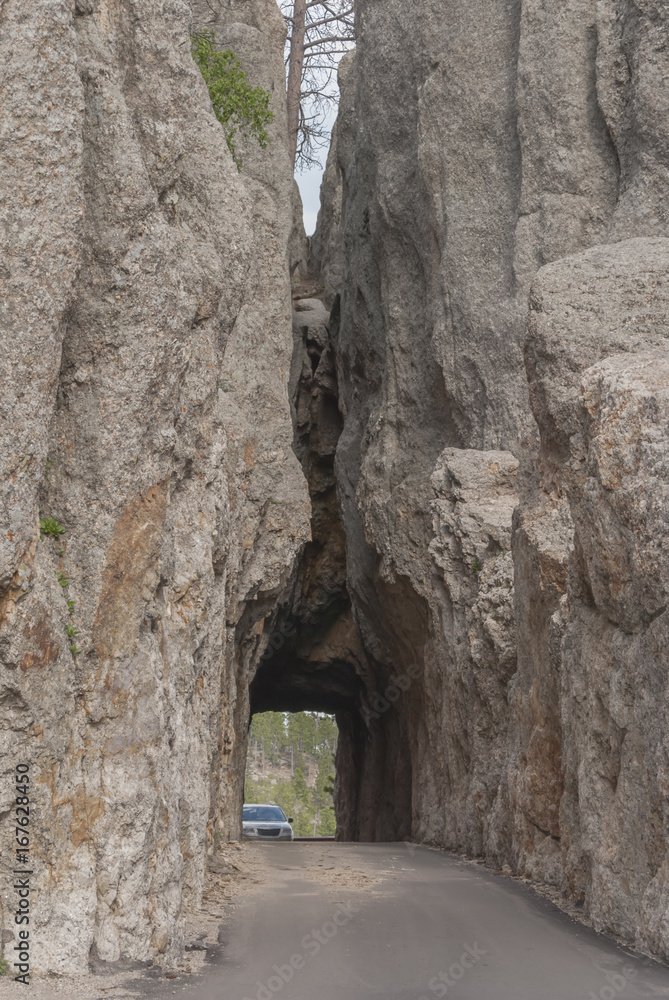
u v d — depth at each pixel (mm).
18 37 7121
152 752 7730
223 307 12258
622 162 18375
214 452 11641
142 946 7348
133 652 7855
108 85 8117
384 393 23828
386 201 23172
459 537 17641
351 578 26578
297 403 28938
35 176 7105
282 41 24609
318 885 11703
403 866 14289
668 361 9430
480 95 20875
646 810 8508
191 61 10312
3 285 6934
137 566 8016
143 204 8164
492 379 19797
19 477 6891
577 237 18828
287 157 23344
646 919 8180
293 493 20031
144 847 7508
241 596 18578
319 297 31656
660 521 8312
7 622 6770
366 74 24000
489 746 15969
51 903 6898
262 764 91750
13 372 6914
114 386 7961
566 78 19156
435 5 22156
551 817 12266
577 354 11703
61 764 7129
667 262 11945
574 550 10758
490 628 15609
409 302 22875
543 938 8766
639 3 17891
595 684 9750
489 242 20375
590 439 9859
